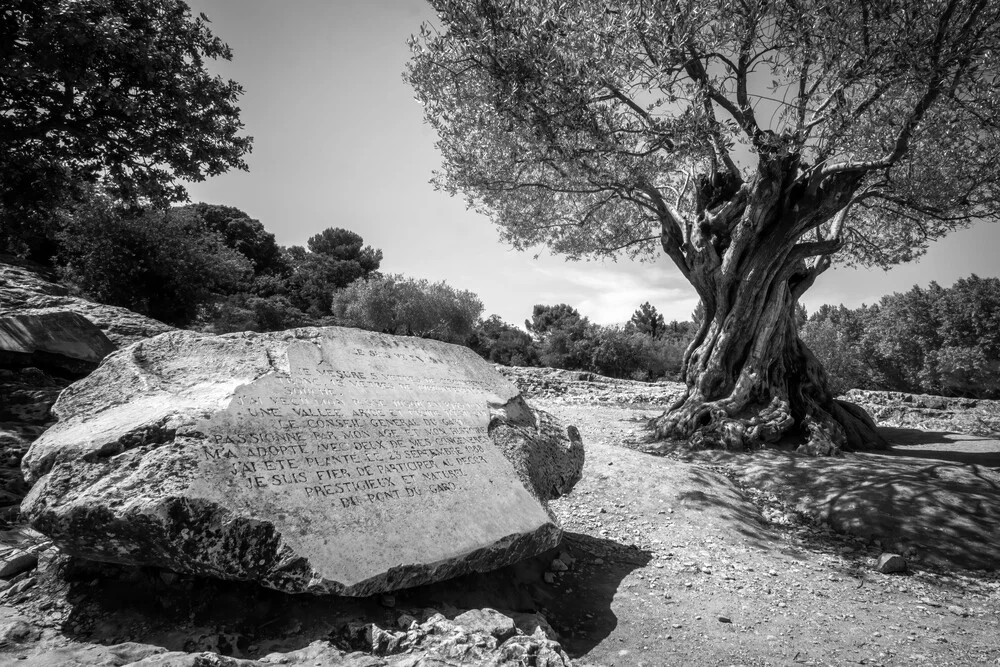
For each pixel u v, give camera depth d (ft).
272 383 13.96
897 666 13.93
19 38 31.07
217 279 78.02
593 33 32.37
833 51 31.94
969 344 117.50
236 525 10.70
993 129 35.37
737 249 40.32
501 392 20.47
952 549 22.77
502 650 10.66
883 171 42.16
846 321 162.71
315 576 10.78
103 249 65.72
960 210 40.75
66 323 28.32
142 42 33.24
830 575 20.54
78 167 39.40
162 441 11.82
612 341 126.00
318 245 189.78
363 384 16.05
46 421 22.27
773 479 31.73
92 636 10.43
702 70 36.09
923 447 45.29
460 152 45.55
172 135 39.06
